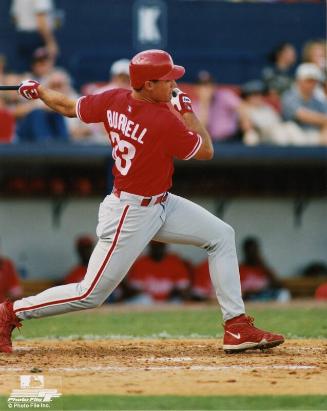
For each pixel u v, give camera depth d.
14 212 54.50
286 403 19.38
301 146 52.53
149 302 52.03
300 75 55.28
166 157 23.81
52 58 54.97
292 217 57.28
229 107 54.84
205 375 22.36
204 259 55.59
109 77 55.59
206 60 56.59
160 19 56.16
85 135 52.81
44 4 54.81
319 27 57.66
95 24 55.62
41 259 54.75
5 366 23.62
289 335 32.09
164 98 23.58
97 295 24.58
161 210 24.42
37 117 52.22
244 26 57.03
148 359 24.94
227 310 25.44
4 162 54.06
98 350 26.88
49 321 38.75
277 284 54.22
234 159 53.41
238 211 56.84
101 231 24.25
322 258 57.56
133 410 18.67
